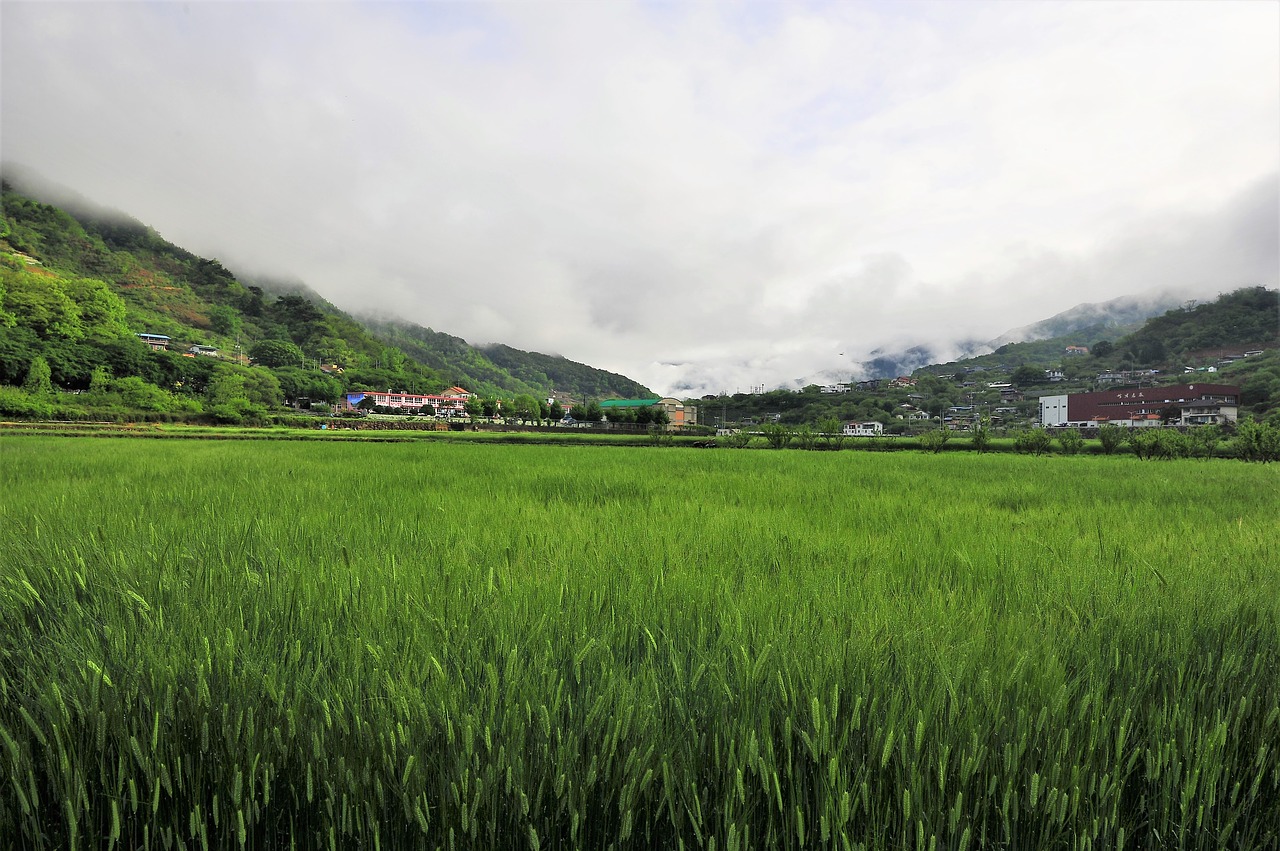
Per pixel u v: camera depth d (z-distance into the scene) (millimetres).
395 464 12141
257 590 2488
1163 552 3891
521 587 2617
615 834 1482
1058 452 36562
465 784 1400
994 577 3236
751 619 2254
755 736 1542
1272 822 1523
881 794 1498
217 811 1459
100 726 1554
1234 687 1912
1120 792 1445
